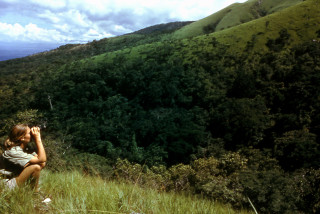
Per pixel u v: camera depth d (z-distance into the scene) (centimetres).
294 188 1956
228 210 234
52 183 216
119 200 174
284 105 6856
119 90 11000
